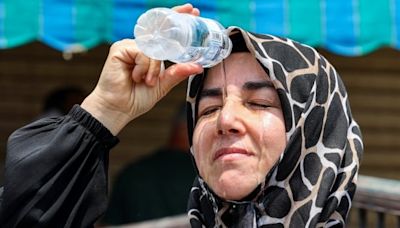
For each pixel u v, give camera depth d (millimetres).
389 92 5941
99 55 5777
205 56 1743
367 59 5898
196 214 1944
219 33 1738
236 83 1800
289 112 1782
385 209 2668
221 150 1759
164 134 5828
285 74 1790
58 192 1805
